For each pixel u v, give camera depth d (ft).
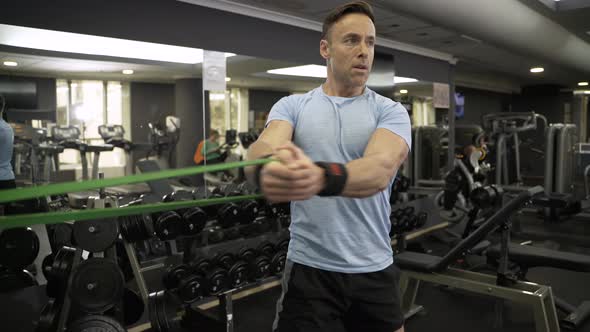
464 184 13.74
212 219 8.80
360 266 3.14
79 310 6.08
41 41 9.70
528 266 8.41
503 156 20.31
